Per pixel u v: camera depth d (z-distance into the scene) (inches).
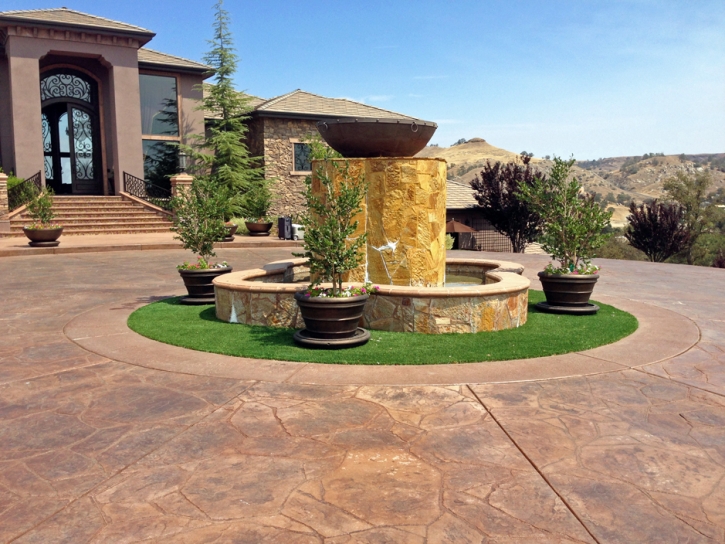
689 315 320.5
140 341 252.7
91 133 976.9
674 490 126.0
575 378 202.1
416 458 140.9
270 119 1020.5
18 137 828.0
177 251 660.7
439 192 300.0
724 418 166.9
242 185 953.5
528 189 328.5
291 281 372.5
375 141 300.8
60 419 165.6
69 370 212.1
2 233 733.9
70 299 362.6
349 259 241.1
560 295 310.3
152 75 979.3
